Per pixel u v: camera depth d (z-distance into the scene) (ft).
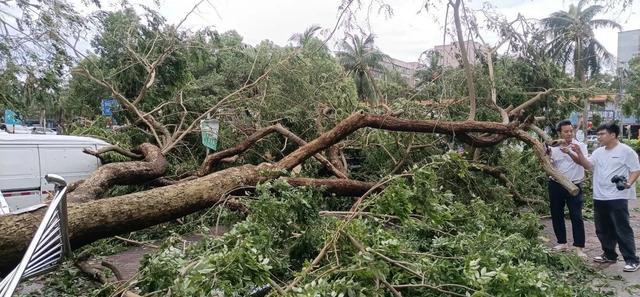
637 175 15.69
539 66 25.18
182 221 19.10
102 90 30.37
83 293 12.26
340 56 27.58
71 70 23.56
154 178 19.53
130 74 26.71
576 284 12.86
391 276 9.14
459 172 13.61
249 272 7.84
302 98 26.78
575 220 17.67
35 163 22.30
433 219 11.14
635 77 59.21
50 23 21.76
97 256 15.87
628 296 13.37
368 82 28.91
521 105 23.17
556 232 18.26
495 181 23.65
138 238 19.66
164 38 26.25
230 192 14.75
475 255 8.80
